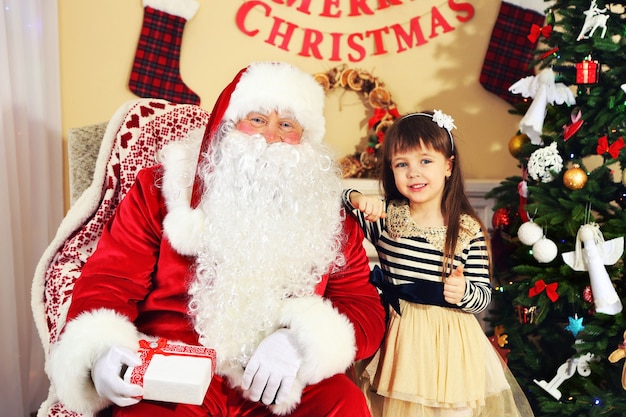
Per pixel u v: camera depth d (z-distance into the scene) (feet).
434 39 8.80
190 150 5.15
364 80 8.53
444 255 5.69
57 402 4.94
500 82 8.75
